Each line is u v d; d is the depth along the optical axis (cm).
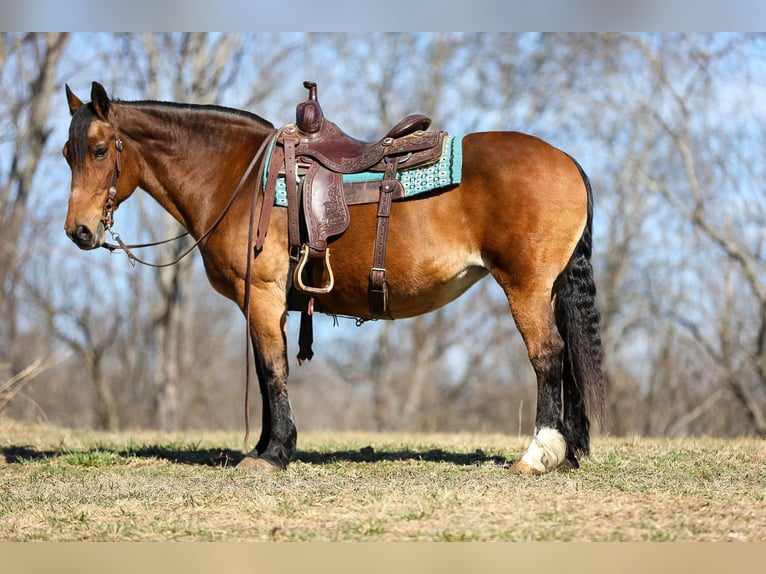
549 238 813
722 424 3109
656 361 3148
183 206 920
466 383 3441
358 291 859
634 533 625
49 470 934
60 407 3403
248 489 785
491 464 920
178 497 770
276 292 870
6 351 2794
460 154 828
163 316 2920
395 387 3450
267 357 873
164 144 916
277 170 866
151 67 2870
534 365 819
